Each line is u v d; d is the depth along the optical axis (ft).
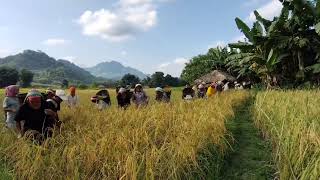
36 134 23.84
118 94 43.11
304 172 17.65
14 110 29.12
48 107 25.72
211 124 28.60
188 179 20.16
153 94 113.70
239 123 40.60
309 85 83.15
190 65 233.96
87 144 21.04
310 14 83.76
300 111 29.45
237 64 123.65
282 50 90.63
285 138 23.82
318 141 20.25
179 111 36.50
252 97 76.89
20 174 19.12
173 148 21.22
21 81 411.75
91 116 32.09
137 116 31.01
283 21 88.33
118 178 18.79
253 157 26.30
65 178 18.01
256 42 91.45
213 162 23.26
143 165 19.57
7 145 23.09
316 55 89.92
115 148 20.83
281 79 96.78
